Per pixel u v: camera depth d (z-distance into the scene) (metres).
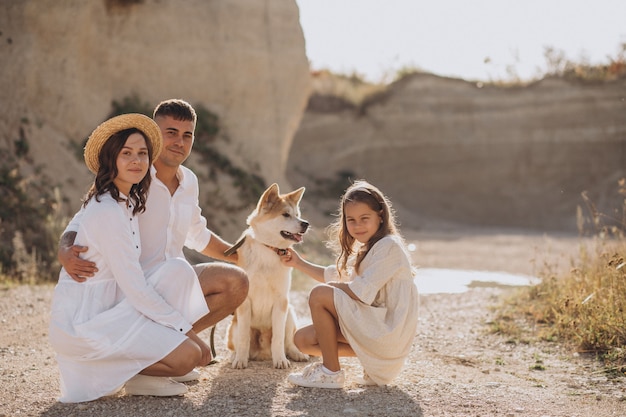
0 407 3.15
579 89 26.00
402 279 3.67
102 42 12.28
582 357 4.52
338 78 27.44
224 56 13.70
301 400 3.32
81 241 3.29
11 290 6.99
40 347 4.72
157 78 13.04
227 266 3.89
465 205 26.33
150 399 3.29
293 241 4.41
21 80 10.64
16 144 10.17
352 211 3.69
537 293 6.53
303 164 25.84
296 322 4.64
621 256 5.41
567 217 24.44
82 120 11.62
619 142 25.28
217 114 13.60
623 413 3.18
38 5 10.88
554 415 3.11
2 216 8.87
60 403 3.21
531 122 26.31
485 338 5.22
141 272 3.26
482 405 3.25
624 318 4.70
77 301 3.28
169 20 13.16
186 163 12.31
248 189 12.79
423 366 4.27
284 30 14.73
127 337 3.19
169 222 3.73
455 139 26.77
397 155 26.80
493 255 14.23
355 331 3.55
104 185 3.31
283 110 14.64
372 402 3.28
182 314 3.42
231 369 4.14
